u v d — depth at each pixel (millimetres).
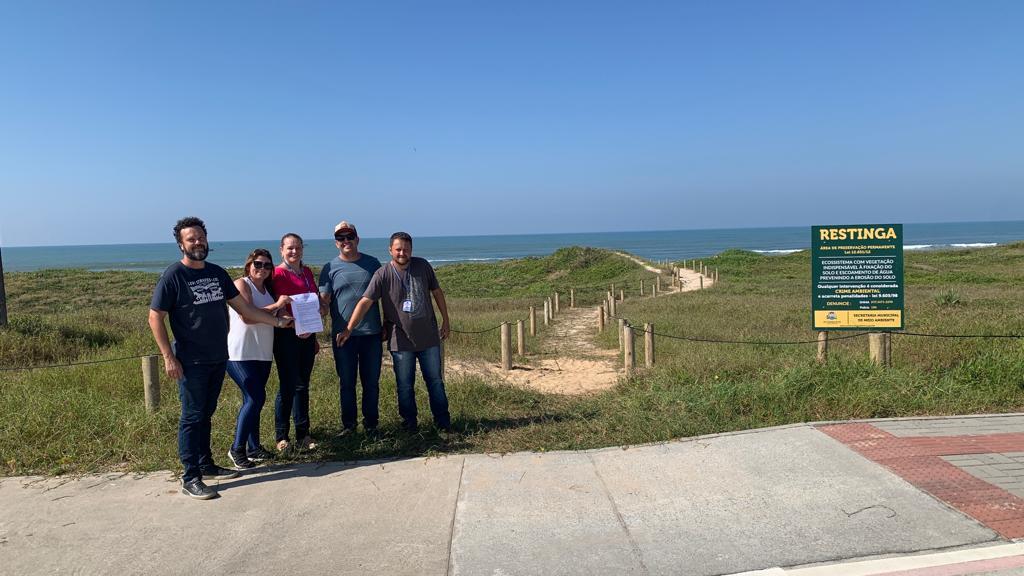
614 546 3547
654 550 3488
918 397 6152
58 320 12297
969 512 3771
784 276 37844
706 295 23531
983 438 5023
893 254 7434
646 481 4426
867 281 7496
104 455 5270
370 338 5762
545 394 7930
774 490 4191
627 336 9664
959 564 3227
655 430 5434
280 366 5461
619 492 4262
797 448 4887
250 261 5266
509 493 4301
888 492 4078
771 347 10039
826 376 6625
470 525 3844
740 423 5660
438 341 5887
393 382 7633
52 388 7484
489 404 6961
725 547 3494
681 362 8516
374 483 4574
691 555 3422
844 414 5828
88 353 10297
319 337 11789
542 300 27719
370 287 5570
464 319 18016
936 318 10609
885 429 5285
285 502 4293
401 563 3418
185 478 4457
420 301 5734
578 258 48562
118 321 14359
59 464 5121
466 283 43156
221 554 3582
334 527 3883
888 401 6031
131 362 8773
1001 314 11242
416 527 3842
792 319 14344
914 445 4891
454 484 4488
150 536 3824
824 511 3871
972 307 14023
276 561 3486
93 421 5941
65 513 4180
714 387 6543
